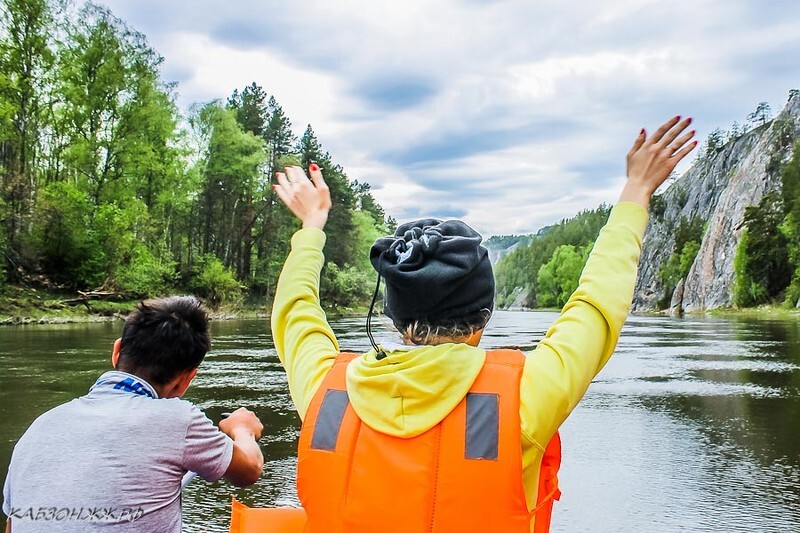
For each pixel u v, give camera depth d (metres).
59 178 47.69
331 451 1.27
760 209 82.88
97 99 45.62
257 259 67.50
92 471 1.78
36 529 1.74
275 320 1.73
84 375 12.28
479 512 1.16
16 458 1.86
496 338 25.09
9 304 33.84
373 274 81.25
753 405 9.43
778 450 6.68
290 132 77.19
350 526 1.21
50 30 43.28
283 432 7.57
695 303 103.38
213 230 64.06
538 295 172.88
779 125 103.88
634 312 120.94
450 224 1.40
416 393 1.21
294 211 1.91
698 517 4.69
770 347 20.52
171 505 1.86
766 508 4.87
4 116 38.06
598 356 1.34
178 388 2.11
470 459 1.17
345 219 76.81
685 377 12.73
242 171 63.19
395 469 1.19
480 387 1.23
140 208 46.53
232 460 1.99
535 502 1.25
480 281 1.32
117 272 42.53
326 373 1.47
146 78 48.16
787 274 80.94
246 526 1.45
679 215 149.50
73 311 35.94
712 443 7.04
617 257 1.43
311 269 1.79
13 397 9.86
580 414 8.80
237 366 14.45
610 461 6.28
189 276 52.84
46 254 39.81
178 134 53.69
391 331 1.44
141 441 1.85
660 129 1.49
